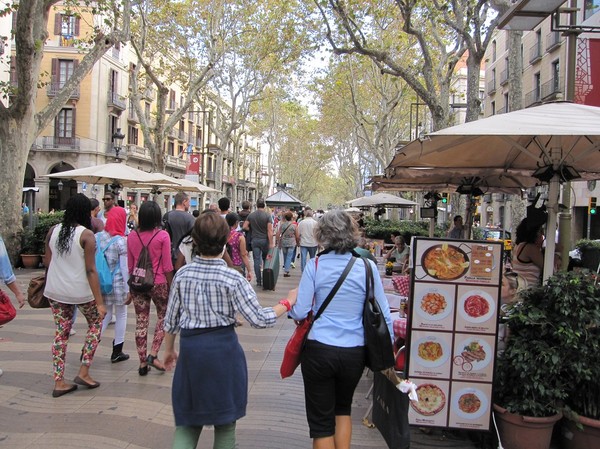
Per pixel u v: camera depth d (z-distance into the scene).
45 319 7.86
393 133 33.97
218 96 32.91
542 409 3.77
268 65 28.12
